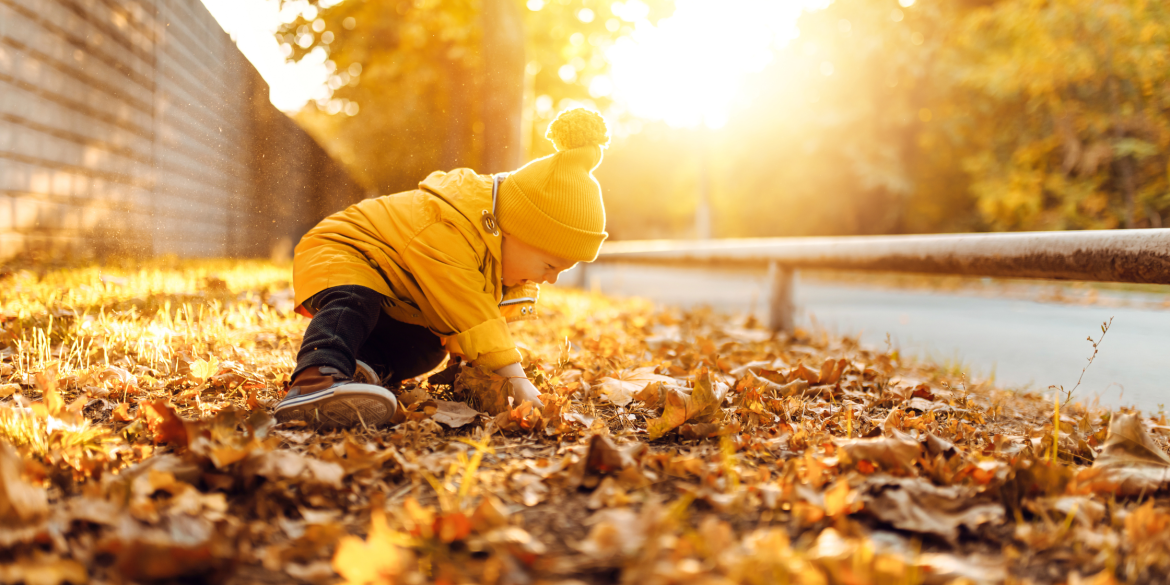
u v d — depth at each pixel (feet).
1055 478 4.15
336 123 33.06
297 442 4.86
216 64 21.95
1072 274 7.98
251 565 3.17
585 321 13.62
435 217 5.99
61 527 3.29
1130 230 7.23
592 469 4.31
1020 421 6.88
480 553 3.29
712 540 3.26
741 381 7.27
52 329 8.23
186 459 4.15
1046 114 35.47
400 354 6.74
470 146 34.19
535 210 6.00
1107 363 12.11
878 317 19.74
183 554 2.97
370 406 5.12
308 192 22.65
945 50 45.62
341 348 5.39
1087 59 29.27
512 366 5.95
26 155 16.79
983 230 44.27
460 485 4.16
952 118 45.01
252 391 6.20
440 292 5.88
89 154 19.30
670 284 36.50
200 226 24.21
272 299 12.66
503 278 6.48
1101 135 29.86
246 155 22.48
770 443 5.19
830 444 5.02
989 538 3.69
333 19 28.02
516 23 23.44
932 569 3.18
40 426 4.65
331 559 3.26
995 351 13.52
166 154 23.39
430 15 29.58
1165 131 27.17
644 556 3.11
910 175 49.93
